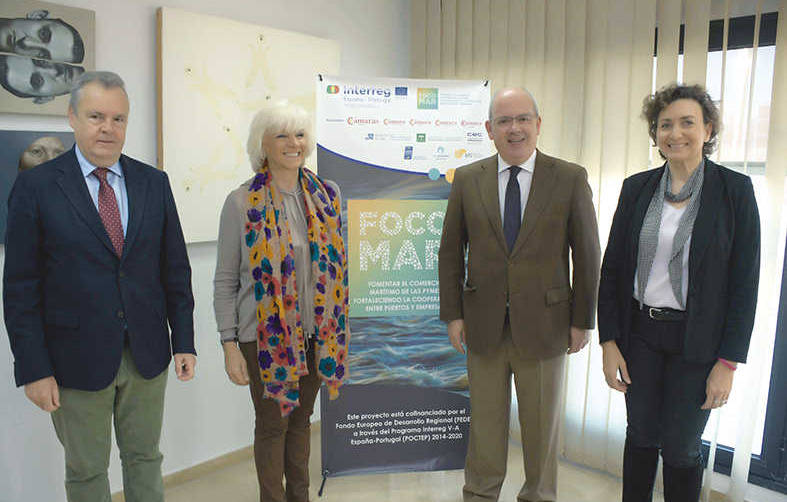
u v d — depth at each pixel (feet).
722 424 8.21
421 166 8.02
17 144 6.86
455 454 8.54
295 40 9.35
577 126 8.96
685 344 5.65
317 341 6.60
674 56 7.88
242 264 6.43
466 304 7.07
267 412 6.61
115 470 8.18
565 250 6.88
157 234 5.67
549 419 7.07
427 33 10.93
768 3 7.37
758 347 7.41
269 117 6.20
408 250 8.09
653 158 8.22
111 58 7.59
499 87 9.91
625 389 6.34
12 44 6.65
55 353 5.27
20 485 7.35
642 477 6.37
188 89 8.18
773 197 7.22
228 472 9.21
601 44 8.61
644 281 5.95
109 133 5.17
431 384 8.34
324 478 8.32
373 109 7.87
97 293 5.26
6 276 5.11
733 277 5.57
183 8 8.16
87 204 5.25
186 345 5.97
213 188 8.64
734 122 7.72
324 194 6.81
